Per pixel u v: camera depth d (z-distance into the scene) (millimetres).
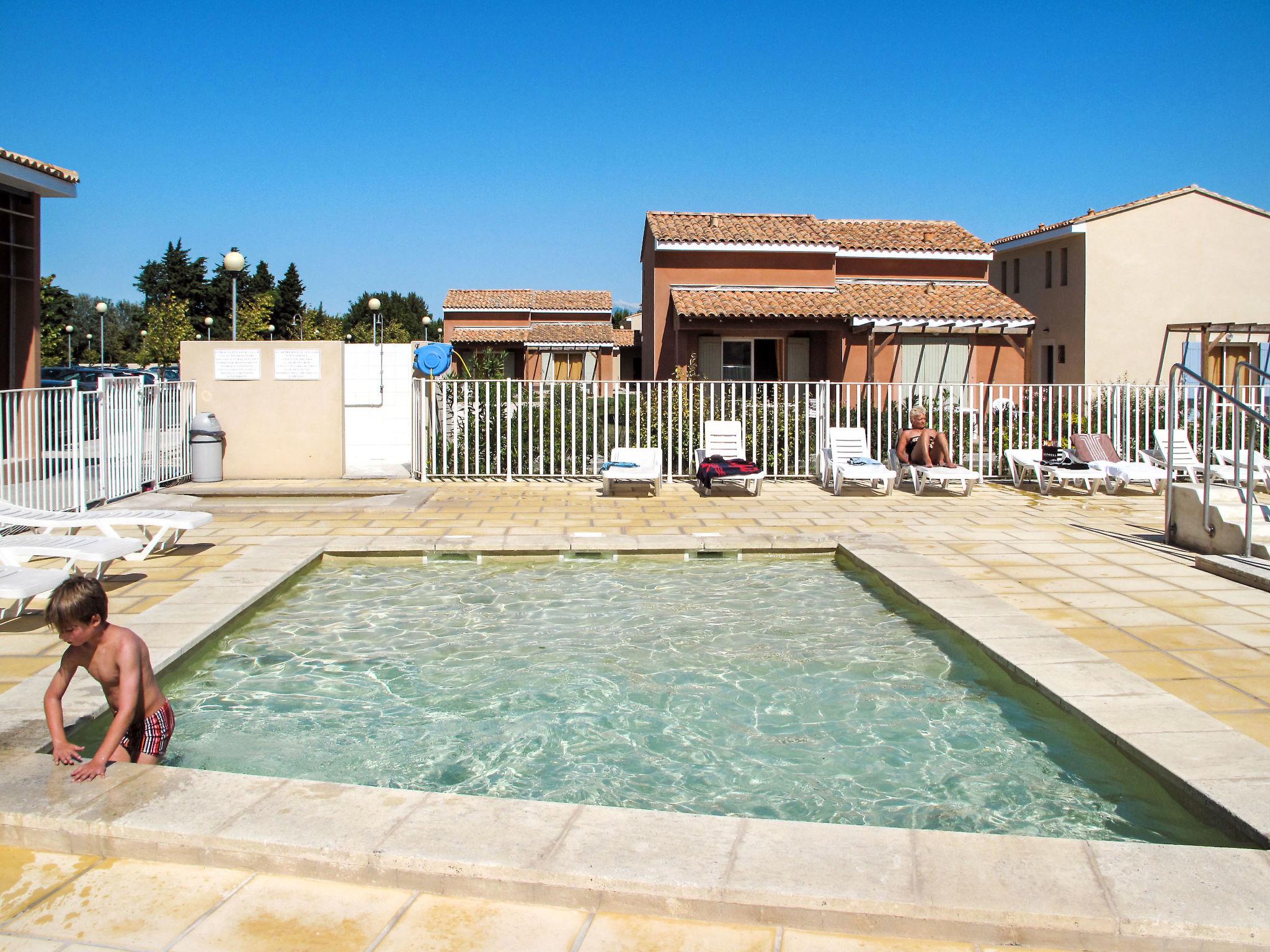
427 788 4379
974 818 4059
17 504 9328
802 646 6488
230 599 6973
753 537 9523
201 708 5363
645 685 5762
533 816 3484
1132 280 25125
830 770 4574
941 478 12992
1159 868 3146
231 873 3283
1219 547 8625
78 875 3271
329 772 4559
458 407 14484
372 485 13992
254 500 12828
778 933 2949
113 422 11617
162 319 51688
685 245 22516
